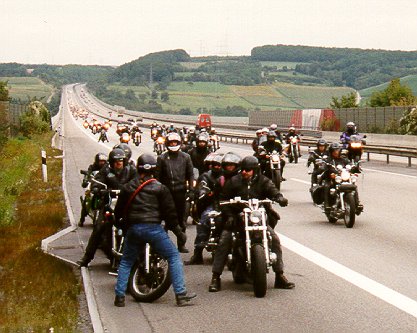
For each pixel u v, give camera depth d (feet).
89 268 37.27
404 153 113.60
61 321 26.66
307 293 30.78
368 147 126.00
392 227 50.06
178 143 44.80
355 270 35.42
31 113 261.65
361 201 66.13
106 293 31.81
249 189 31.63
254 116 370.32
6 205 64.18
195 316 27.43
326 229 49.42
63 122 523.70
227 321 26.53
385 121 202.39
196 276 34.88
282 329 25.21
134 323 26.66
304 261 38.04
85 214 52.08
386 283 32.45
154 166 29.14
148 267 29.94
